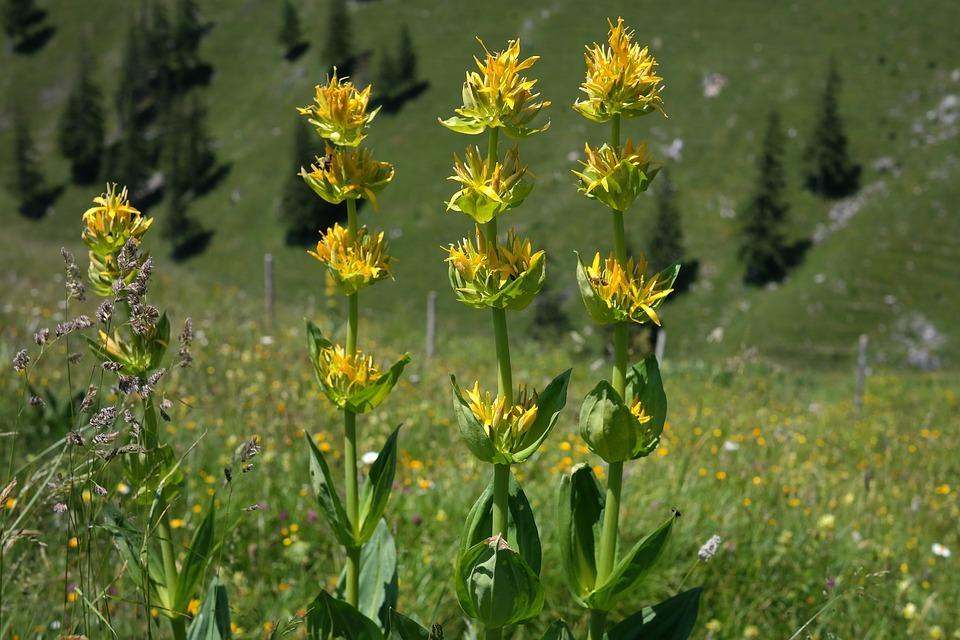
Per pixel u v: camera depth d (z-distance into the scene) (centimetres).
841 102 8944
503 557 219
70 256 244
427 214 8631
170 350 838
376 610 289
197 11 12181
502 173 227
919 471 826
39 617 330
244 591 392
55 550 378
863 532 557
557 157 8756
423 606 391
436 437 676
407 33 10131
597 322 234
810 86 9181
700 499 532
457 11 11000
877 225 7875
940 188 8012
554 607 407
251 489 501
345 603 247
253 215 9350
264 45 11612
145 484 264
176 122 10188
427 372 1091
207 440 574
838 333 7100
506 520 235
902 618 437
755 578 447
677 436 721
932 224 7738
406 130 9719
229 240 9181
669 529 231
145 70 11644
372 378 262
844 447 932
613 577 231
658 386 237
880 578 453
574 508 243
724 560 454
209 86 11288
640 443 230
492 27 10625
